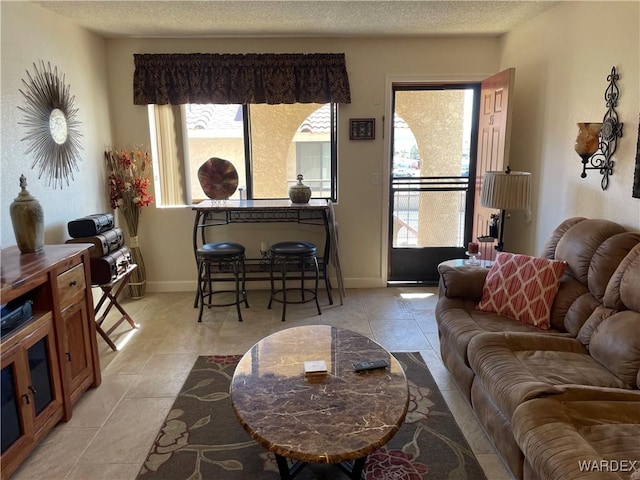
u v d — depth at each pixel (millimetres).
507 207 2988
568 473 1342
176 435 2229
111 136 4070
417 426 2283
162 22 3438
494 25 3662
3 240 2584
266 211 4039
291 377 1938
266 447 1531
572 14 2984
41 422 2111
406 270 4625
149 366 2936
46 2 2904
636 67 2426
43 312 2172
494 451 2096
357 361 2072
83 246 2549
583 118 2902
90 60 3688
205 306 3998
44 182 2996
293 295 4301
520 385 1794
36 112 2910
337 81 3998
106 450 2119
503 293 2619
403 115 4305
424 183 4453
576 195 3006
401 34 3914
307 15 3291
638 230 2438
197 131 4270
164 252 4367
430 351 3123
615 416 1605
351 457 1482
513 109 3875
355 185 4293
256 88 3998
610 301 2137
